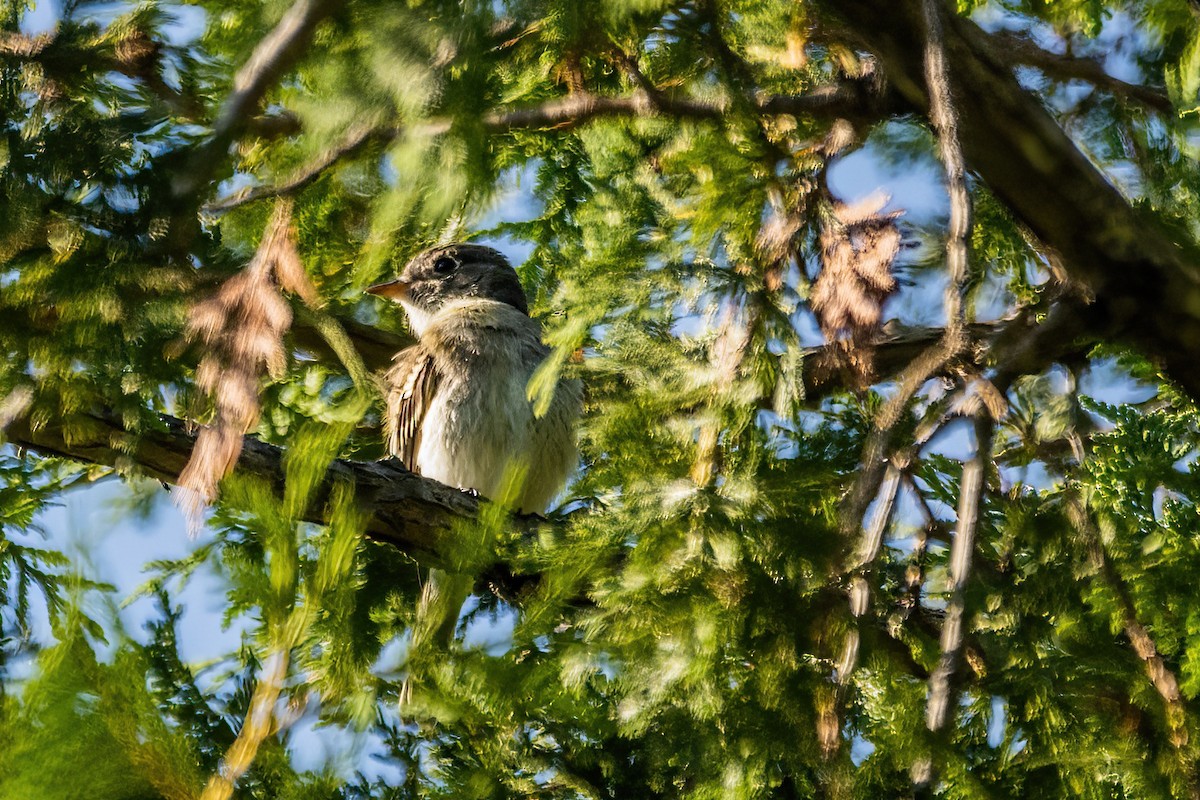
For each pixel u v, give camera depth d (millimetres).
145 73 6445
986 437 6113
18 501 7863
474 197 6223
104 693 4789
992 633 6637
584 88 6988
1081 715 6621
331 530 5496
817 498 6594
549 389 6277
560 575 6160
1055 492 7672
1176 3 7434
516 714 6527
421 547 7645
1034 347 7664
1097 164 8242
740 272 6430
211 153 5980
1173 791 6379
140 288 6023
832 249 6730
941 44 6109
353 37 5980
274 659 5145
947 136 5973
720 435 6434
